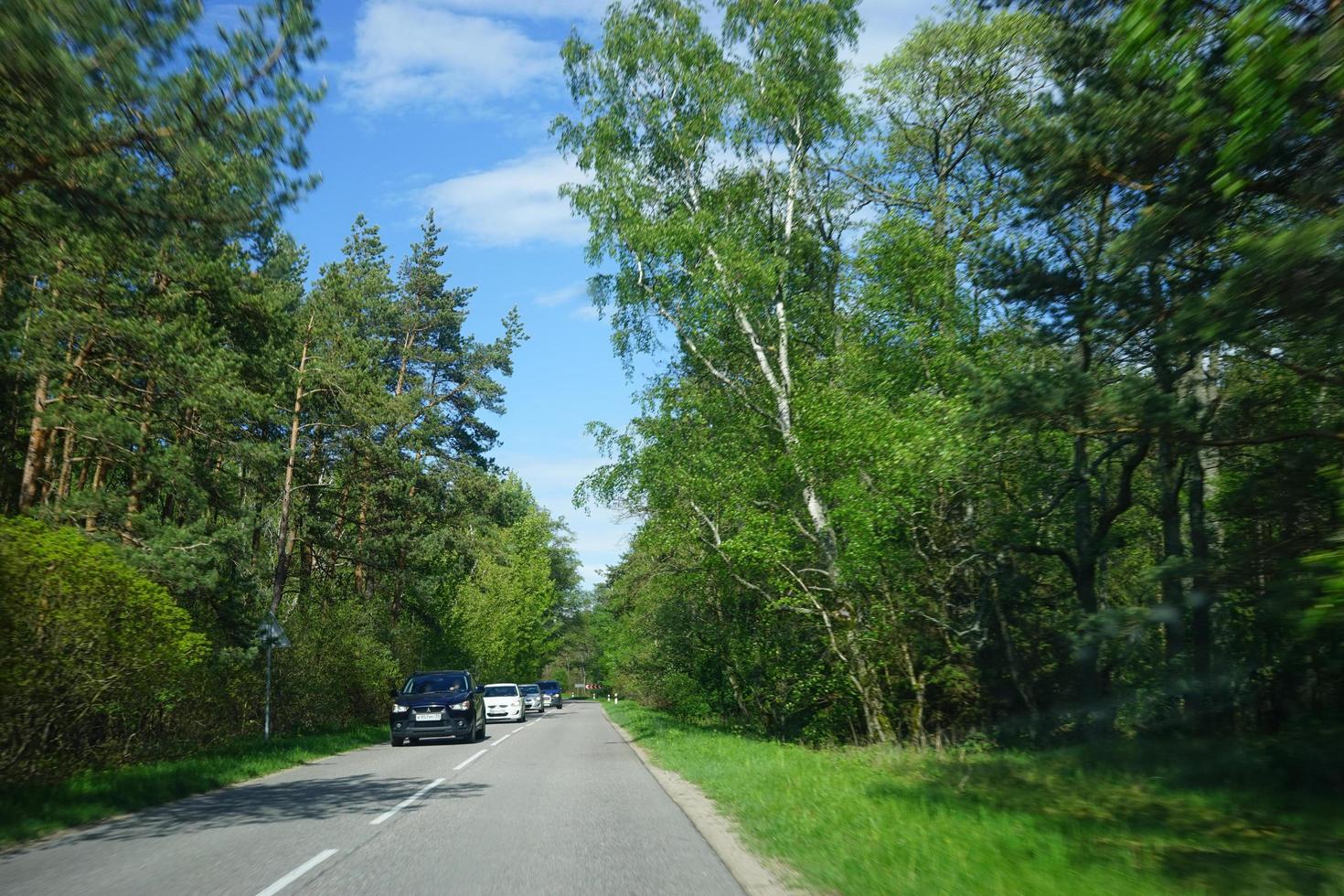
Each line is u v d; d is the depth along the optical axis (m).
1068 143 13.75
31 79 9.33
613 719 46.72
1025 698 21.56
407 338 45.19
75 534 14.92
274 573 33.09
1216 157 10.57
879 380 21.20
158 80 10.09
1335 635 11.09
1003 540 20.22
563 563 90.75
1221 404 16.27
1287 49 6.05
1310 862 8.34
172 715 20.75
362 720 34.03
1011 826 9.79
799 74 24.05
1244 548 12.77
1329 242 8.30
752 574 25.02
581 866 8.45
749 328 23.81
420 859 8.84
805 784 13.29
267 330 25.05
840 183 26.86
